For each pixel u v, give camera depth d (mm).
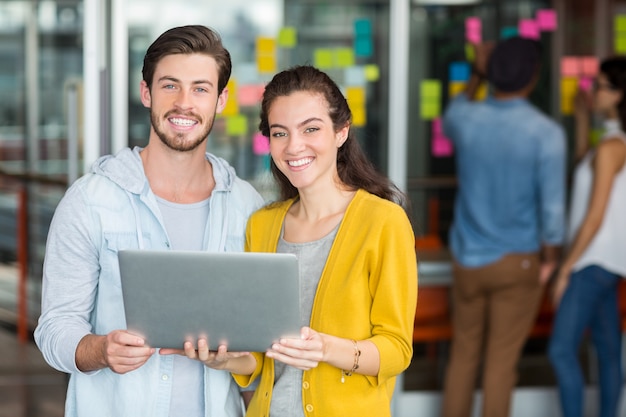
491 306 4793
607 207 4652
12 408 5238
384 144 5102
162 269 2248
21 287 6270
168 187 2662
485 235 4773
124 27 4617
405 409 5109
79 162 5102
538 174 4707
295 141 2482
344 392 2480
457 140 4844
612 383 4758
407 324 2479
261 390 2594
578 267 4699
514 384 5078
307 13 5082
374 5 5105
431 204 5148
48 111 6027
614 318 4750
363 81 5109
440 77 5160
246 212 2736
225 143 5051
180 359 2605
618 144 4570
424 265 5102
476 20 5164
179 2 4879
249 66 5055
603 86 4582
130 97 4668
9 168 6113
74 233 2551
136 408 2574
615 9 5238
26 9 5941
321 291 2494
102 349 2365
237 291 2244
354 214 2523
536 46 4699
